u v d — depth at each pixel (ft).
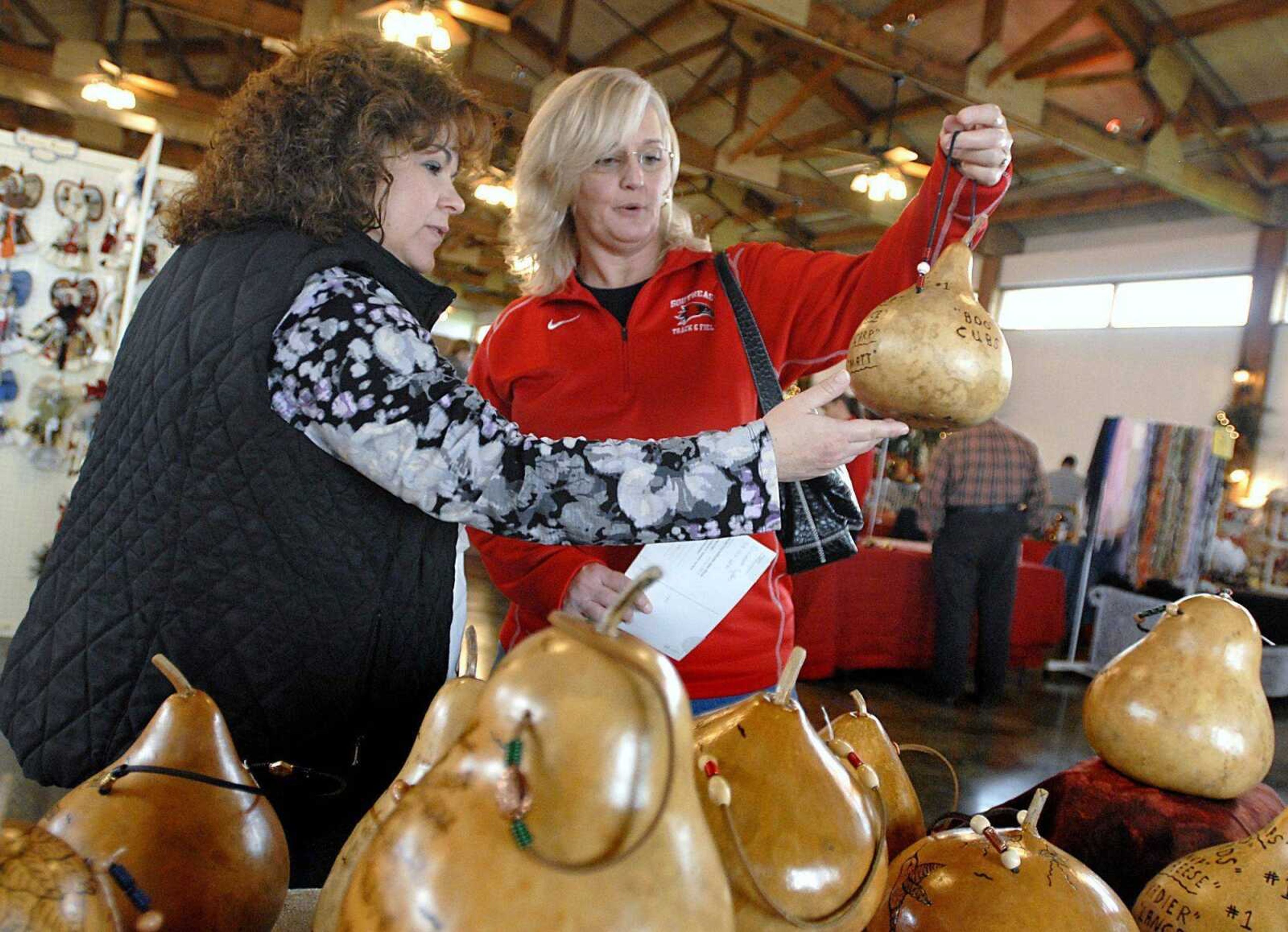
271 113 2.79
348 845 1.99
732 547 3.61
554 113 4.35
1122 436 17.95
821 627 14.88
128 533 2.66
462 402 2.50
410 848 1.40
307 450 2.58
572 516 2.47
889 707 14.33
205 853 1.97
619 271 4.65
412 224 2.99
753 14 22.57
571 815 1.32
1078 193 37.35
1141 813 3.88
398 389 2.46
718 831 1.84
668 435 4.28
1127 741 3.96
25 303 11.16
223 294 2.67
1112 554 18.29
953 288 2.95
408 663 2.89
